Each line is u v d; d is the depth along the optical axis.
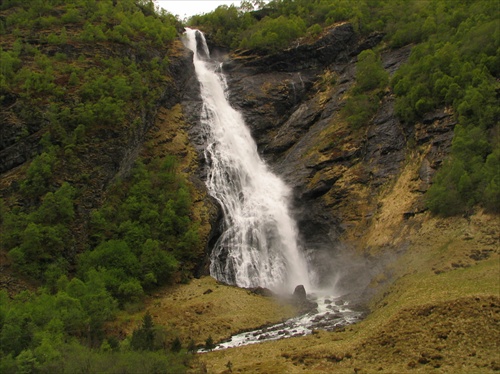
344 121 58.12
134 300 37.66
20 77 48.12
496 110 43.75
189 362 27.58
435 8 69.00
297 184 54.50
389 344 25.91
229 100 66.94
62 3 63.91
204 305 37.06
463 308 26.59
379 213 46.47
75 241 41.12
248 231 51.81
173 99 60.94
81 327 31.98
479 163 40.97
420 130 49.28
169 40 68.12
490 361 22.61
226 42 79.50
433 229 40.09
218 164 57.44
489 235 36.00
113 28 60.41
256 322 35.44
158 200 46.84
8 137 44.38
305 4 84.50
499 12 54.47
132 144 49.97
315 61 70.94
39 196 41.81
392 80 57.12
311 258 51.38
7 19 58.59
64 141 44.75
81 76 51.28
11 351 26.62
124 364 24.86
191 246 44.59
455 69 50.09
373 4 78.75
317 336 30.28
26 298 34.28
